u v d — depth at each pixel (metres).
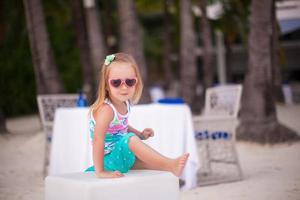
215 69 32.09
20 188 7.43
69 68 24.77
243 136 10.82
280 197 6.17
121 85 4.23
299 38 24.05
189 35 18.33
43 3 21.91
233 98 7.70
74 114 7.27
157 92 23.23
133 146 4.18
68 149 7.31
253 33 11.29
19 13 21.69
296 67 28.05
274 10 17.03
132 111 6.76
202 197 6.38
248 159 9.21
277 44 19.50
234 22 24.19
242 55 32.91
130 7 13.65
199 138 7.59
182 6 18.41
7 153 11.23
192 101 18.11
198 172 8.02
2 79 22.95
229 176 7.69
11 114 23.16
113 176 4.05
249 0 22.81
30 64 23.55
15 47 23.22
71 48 24.89
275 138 10.55
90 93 15.72
